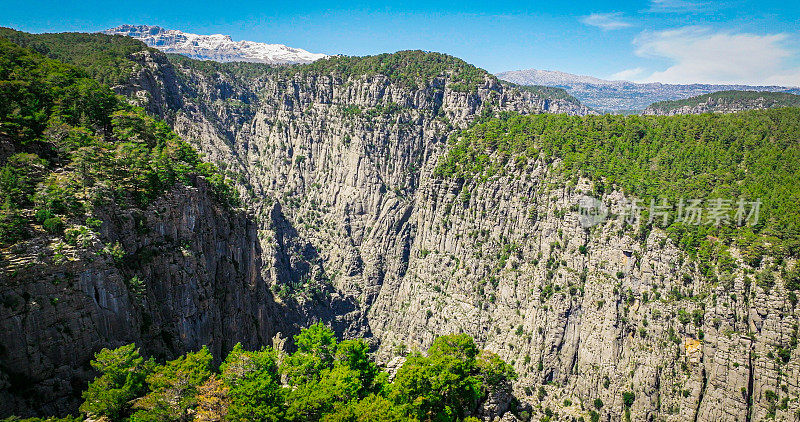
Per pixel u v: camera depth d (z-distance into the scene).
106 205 94.44
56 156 103.19
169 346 98.38
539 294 182.88
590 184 181.38
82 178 96.00
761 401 135.12
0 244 78.06
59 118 111.44
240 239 143.62
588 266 173.88
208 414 74.50
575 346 170.88
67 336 78.88
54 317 78.00
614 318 162.62
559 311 174.88
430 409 96.62
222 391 76.94
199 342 107.81
